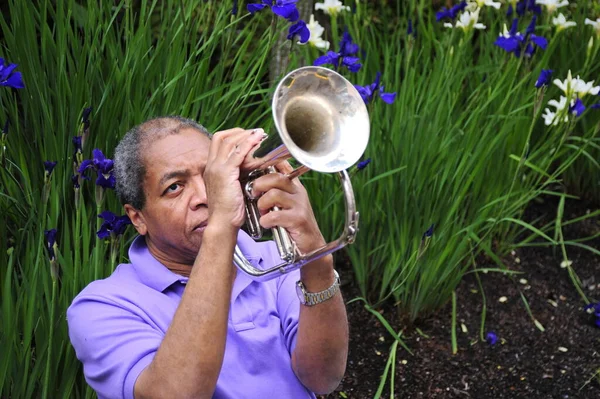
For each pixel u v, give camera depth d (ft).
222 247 6.04
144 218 7.07
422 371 11.62
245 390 6.95
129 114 10.33
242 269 6.48
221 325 6.04
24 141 10.64
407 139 11.97
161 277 7.05
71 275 8.54
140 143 6.91
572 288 13.65
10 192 10.21
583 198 15.84
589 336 12.56
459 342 12.20
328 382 7.32
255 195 6.27
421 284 11.96
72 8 11.55
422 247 10.64
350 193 5.73
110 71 11.12
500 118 13.23
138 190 6.92
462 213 12.33
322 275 6.76
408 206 11.86
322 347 7.01
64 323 8.18
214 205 6.07
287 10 10.00
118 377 6.43
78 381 8.57
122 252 9.09
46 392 7.85
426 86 13.21
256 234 6.50
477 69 13.88
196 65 11.43
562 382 11.59
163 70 11.37
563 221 15.16
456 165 12.30
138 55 10.78
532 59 13.38
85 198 10.13
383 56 15.30
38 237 9.04
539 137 14.75
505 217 12.35
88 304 6.82
